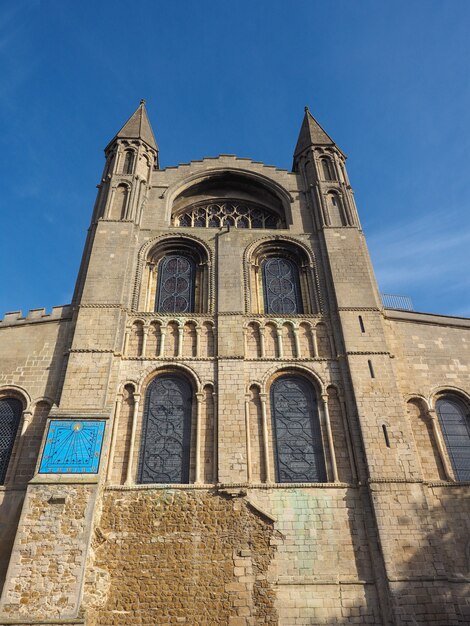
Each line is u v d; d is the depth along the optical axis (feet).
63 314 97.76
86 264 107.86
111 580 69.51
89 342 90.94
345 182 127.34
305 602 69.31
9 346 93.76
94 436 76.95
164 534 73.31
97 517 72.23
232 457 80.53
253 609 68.33
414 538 73.00
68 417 78.59
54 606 62.08
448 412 90.94
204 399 88.02
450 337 99.09
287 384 92.07
